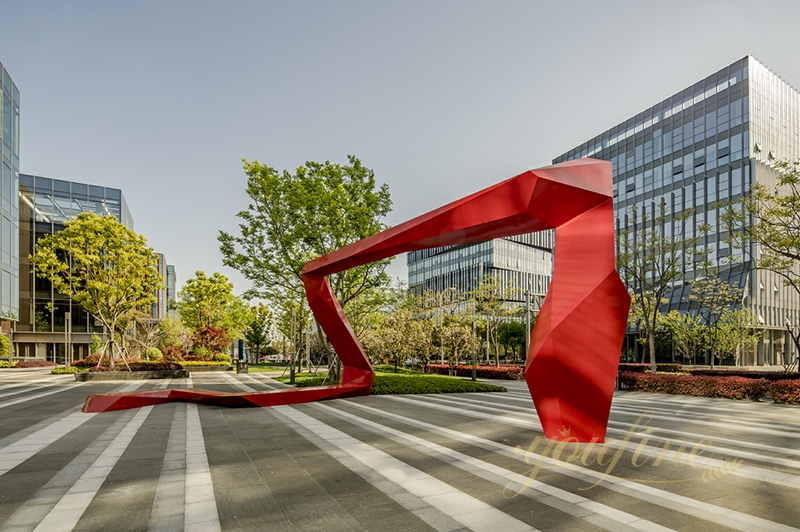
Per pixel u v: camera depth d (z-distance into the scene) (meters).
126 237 25.88
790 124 50.25
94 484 5.61
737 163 45.78
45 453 7.24
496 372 28.64
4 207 39.91
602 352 7.85
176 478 5.89
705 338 35.28
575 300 7.89
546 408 8.31
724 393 16.89
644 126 55.44
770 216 20.08
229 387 20.00
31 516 4.56
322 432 9.12
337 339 15.99
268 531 4.25
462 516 4.63
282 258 21.00
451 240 10.16
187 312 46.28
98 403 11.95
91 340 52.56
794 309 47.84
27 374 29.83
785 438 8.73
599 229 8.08
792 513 4.75
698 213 48.72
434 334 32.41
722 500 5.14
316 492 5.36
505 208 8.55
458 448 7.65
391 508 4.85
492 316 38.97
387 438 8.52
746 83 45.72
